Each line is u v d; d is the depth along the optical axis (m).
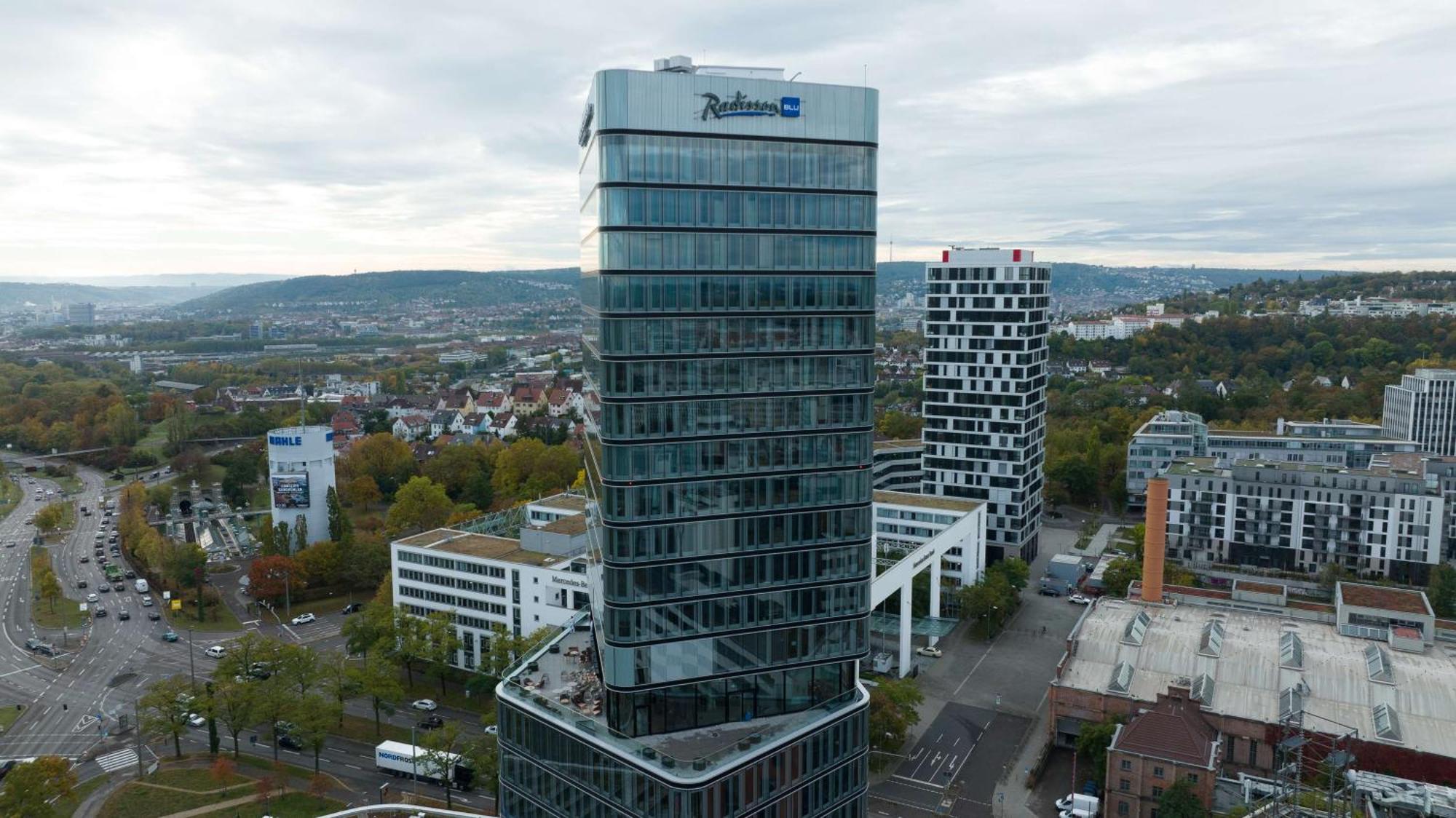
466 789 137.75
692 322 91.12
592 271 96.12
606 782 93.75
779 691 99.88
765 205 92.12
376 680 152.00
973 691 166.50
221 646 195.50
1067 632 196.50
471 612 177.88
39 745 153.62
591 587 111.94
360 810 96.12
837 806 102.25
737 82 90.06
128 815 128.75
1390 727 125.06
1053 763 140.88
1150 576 180.62
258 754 149.00
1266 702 134.38
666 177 88.94
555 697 103.62
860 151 94.62
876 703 140.38
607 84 86.56
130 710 165.38
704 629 95.56
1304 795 110.56
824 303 95.06
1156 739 121.38
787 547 97.31
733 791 89.88
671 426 91.69
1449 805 111.31
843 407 97.19
